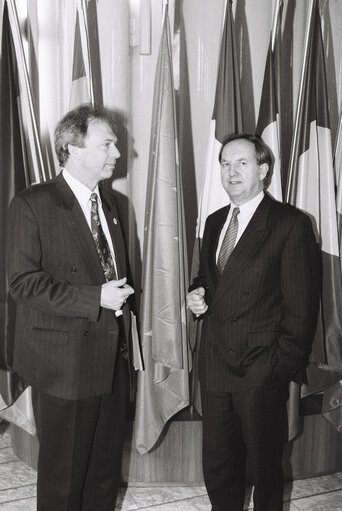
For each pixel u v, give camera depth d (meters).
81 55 2.18
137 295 2.51
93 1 2.27
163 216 2.15
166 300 2.17
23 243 1.66
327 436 2.44
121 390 1.90
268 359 1.79
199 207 2.29
